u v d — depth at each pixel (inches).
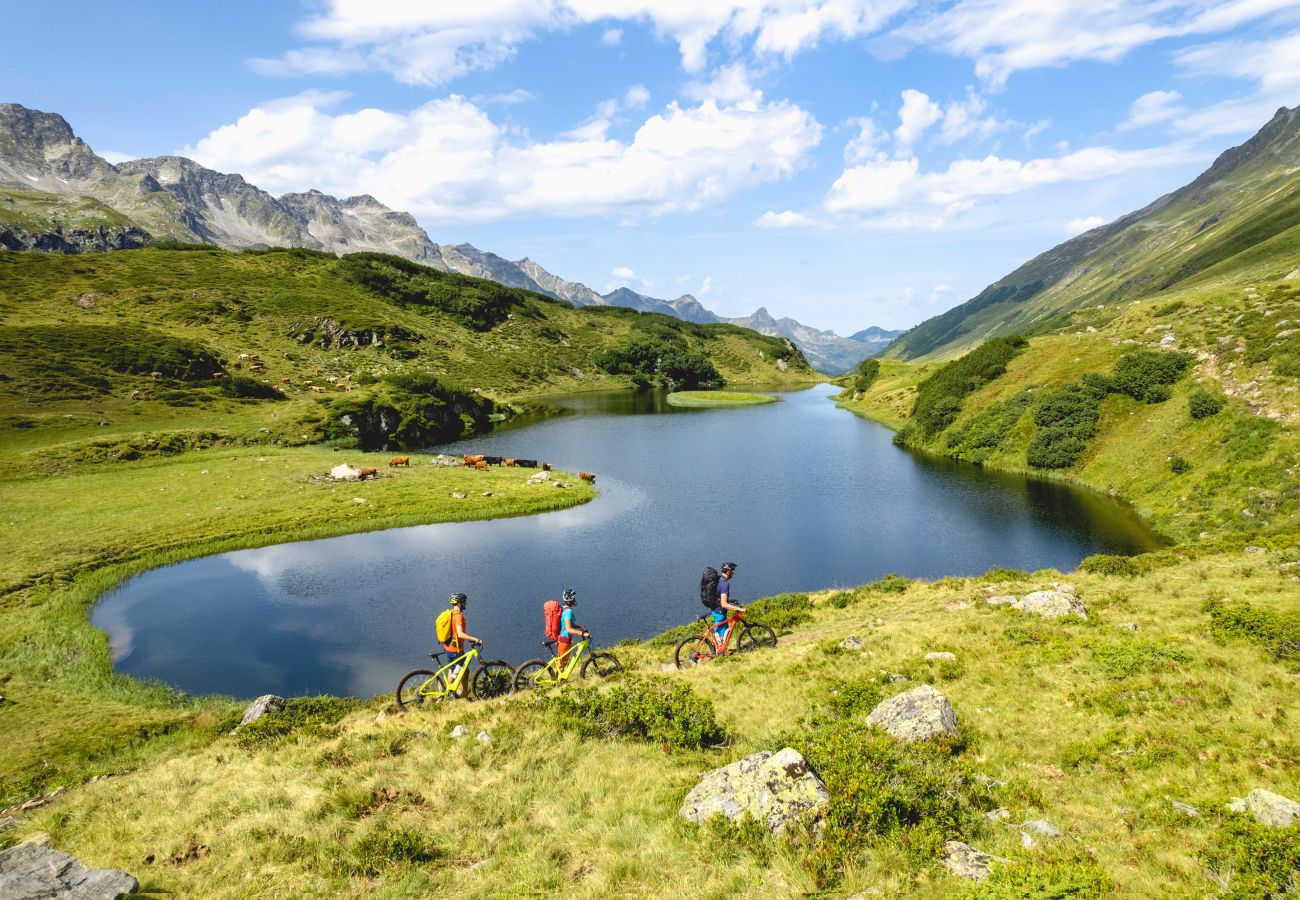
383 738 535.2
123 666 1066.1
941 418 3248.0
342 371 5310.0
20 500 1994.3
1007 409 2898.6
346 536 1823.3
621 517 2050.9
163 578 1481.3
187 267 7071.9
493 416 5024.6
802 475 2687.0
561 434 4106.8
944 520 1966.0
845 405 5679.1
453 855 354.9
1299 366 1889.8
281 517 1905.8
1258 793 346.9
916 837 330.3
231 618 1269.7
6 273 5679.1
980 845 336.2
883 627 877.2
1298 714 464.1
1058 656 652.7
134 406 3400.6
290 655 1120.8
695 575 1530.5
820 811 350.6
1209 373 2224.4
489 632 1219.9
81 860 349.7
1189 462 1929.1
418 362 6166.3
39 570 1429.6
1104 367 2682.1
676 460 3085.6
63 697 916.0
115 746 756.0
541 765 465.1
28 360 3543.3
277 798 435.2
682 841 348.5
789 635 939.3
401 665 1091.3
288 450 2994.6
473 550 1705.2
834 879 304.0
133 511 1908.2
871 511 2095.2
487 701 624.1
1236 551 1110.4
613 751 485.7
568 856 345.7
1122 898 274.8
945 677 639.8
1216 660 576.7
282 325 6018.7
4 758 725.9
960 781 404.2
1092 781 412.2
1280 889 272.4
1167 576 994.7
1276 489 1585.9
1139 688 548.1
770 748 474.6
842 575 1546.5
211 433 3073.3
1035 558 1614.2
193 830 397.4
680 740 496.7
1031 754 462.6
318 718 696.4
